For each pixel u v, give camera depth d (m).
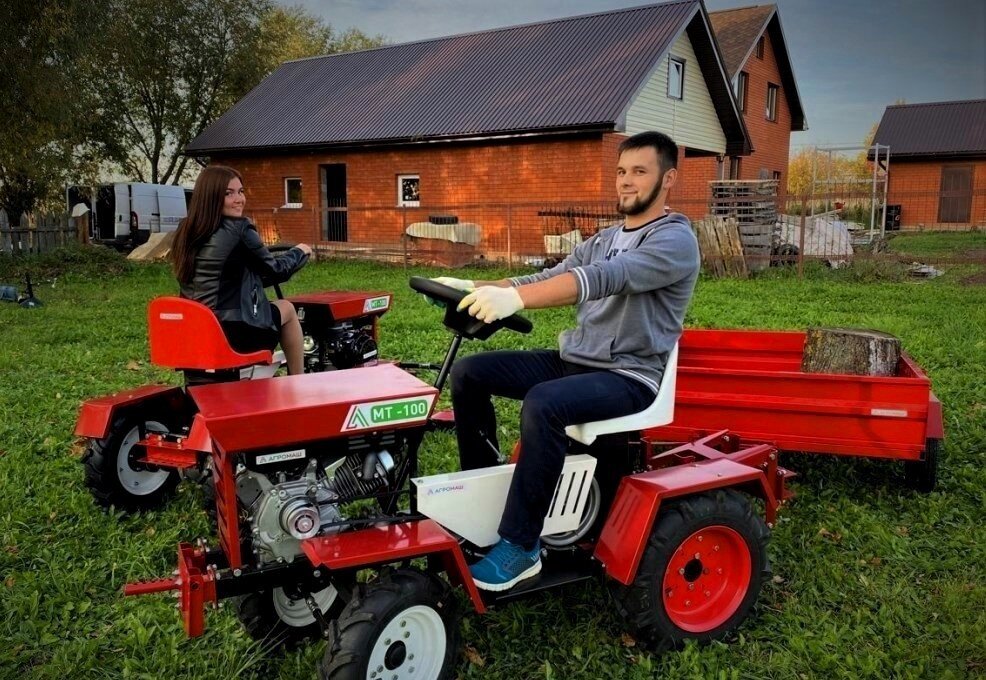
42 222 17.81
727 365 5.50
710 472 3.15
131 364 7.71
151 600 3.34
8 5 14.96
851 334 4.87
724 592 3.20
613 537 2.94
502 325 2.94
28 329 9.44
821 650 2.99
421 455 4.85
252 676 2.87
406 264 17.77
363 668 2.39
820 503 4.35
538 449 2.77
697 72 22.08
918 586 3.50
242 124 23.66
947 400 5.93
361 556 2.38
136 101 28.88
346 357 5.76
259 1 30.14
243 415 2.36
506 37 22.78
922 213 34.41
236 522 2.47
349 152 21.72
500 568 2.79
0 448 5.05
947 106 35.53
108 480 4.10
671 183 3.11
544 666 2.90
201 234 4.09
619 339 2.99
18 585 3.43
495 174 19.33
